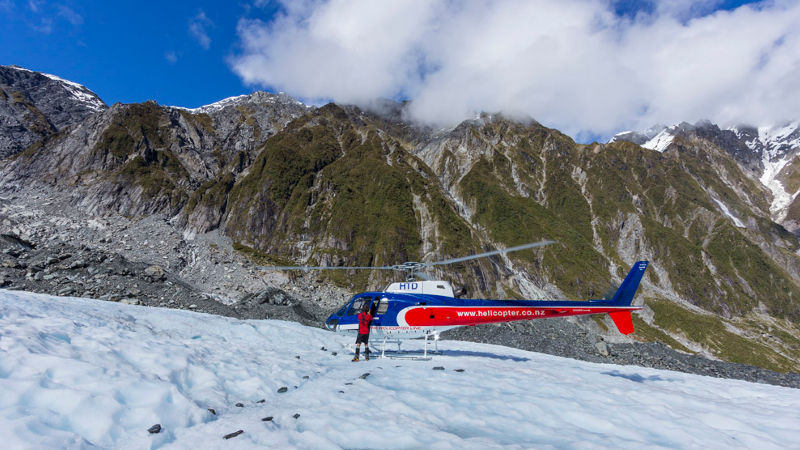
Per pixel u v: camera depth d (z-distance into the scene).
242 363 12.59
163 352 11.27
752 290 160.25
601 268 141.12
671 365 40.62
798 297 160.00
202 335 18.12
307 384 11.45
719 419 10.29
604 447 7.60
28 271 34.66
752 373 39.28
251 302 39.38
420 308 16.94
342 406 9.27
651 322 135.25
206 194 109.06
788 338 135.75
